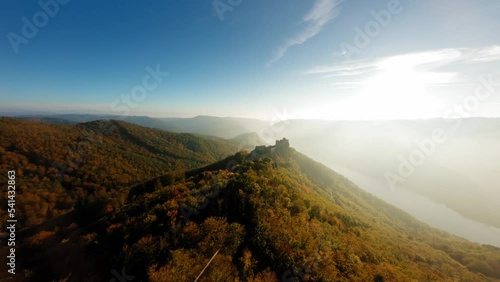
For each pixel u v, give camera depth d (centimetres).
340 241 3581
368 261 3372
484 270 5441
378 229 6462
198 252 2650
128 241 2912
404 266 3834
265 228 3144
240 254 2761
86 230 3497
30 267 2903
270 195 4147
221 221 3144
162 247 2675
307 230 3456
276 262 2716
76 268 2731
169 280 2236
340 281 2611
